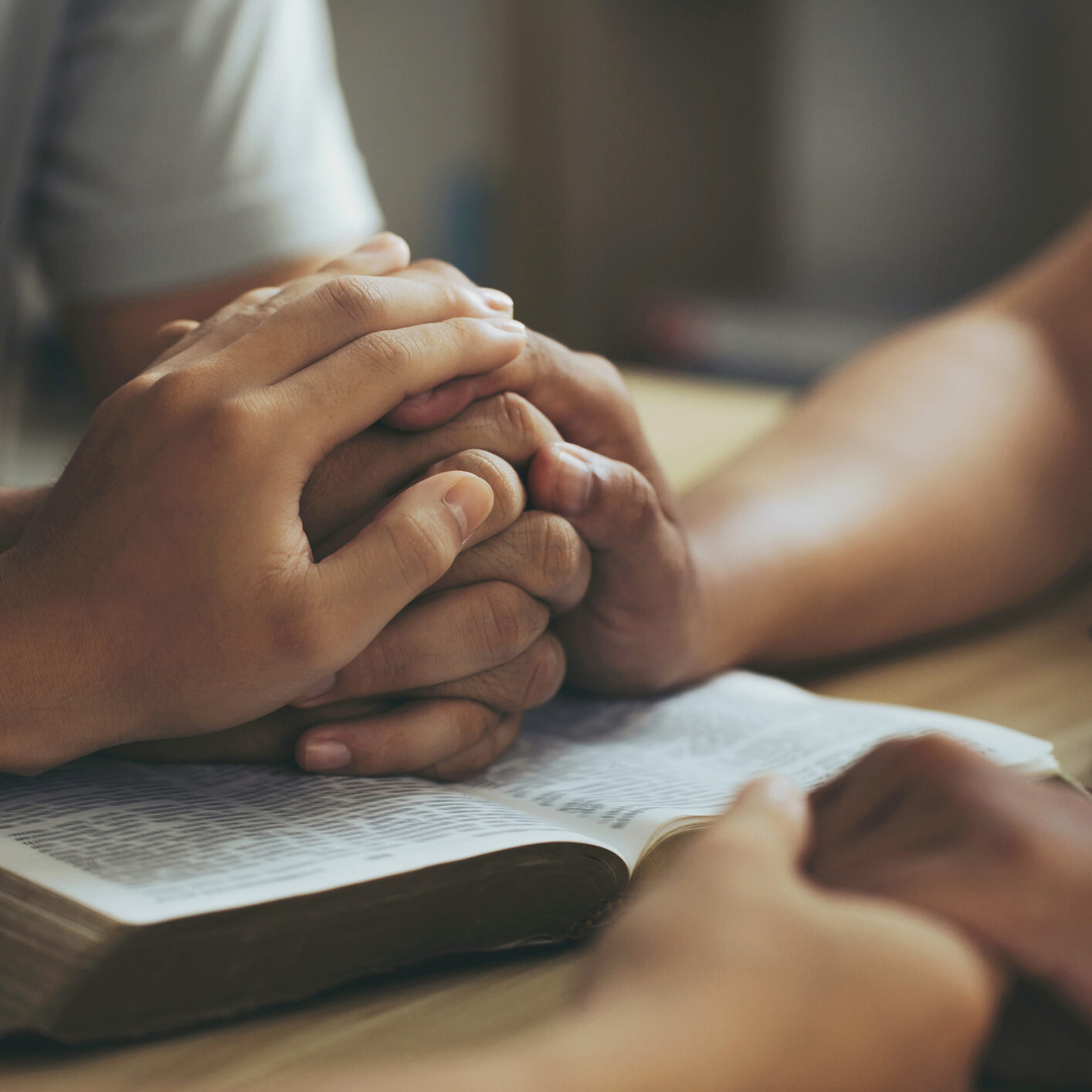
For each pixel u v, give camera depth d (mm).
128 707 845
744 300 3494
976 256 3080
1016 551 1082
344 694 869
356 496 875
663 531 916
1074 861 750
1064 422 1112
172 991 774
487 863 805
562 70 3650
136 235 1190
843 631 1030
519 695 891
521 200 3820
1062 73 2805
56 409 2428
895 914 735
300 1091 717
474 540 869
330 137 1314
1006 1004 762
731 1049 715
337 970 793
